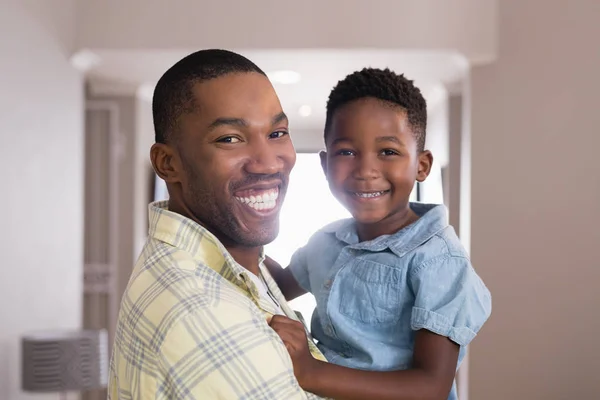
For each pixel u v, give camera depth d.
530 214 4.17
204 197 1.03
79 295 4.26
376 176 1.36
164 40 4.11
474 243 4.21
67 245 4.07
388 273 1.31
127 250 5.55
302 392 0.97
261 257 1.22
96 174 5.45
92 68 4.68
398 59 4.37
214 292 0.96
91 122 5.43
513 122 4.17
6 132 3.26
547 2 4.11
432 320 1.23
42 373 3.22
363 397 1.13
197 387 0.90
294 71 4.84
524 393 4.17
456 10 4.13
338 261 1.38
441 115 5.80
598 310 4.10
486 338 4.20
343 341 1.33
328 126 1.45
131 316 0.97
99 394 5.50
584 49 4.09
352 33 4.09
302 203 9.09
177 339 0.91
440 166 5.85
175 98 1.03
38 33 3.65
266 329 0.97
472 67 4.20
